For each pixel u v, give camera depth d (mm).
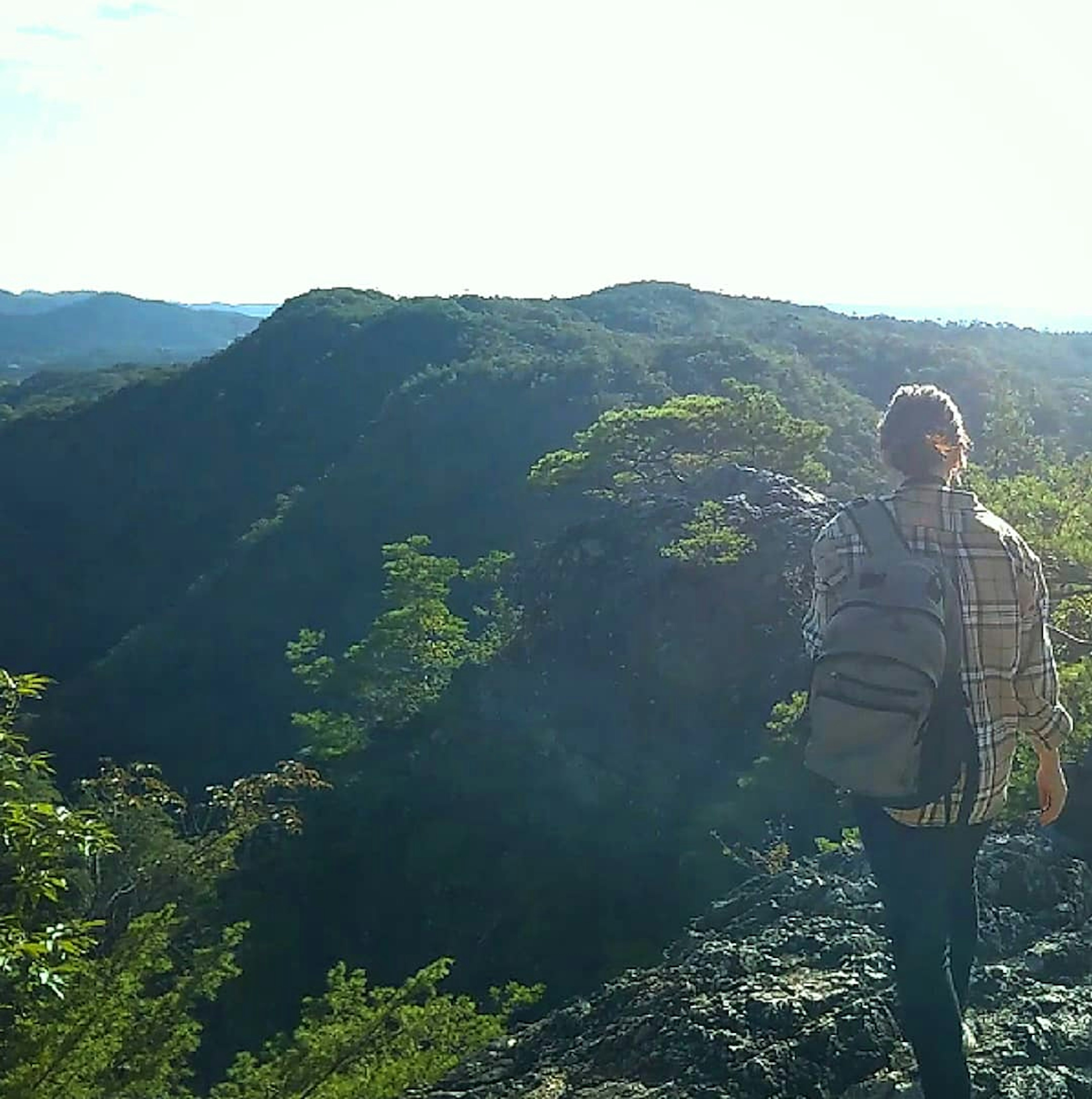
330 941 27781
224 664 56125
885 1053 4262
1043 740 3129
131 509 80750
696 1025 4508
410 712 35844
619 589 34688
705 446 44500
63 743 51781
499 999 13883
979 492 23859
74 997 7500
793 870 6523
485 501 62312
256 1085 8602
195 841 24766
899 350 87562
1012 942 5207
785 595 32406
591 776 30344
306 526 64875
